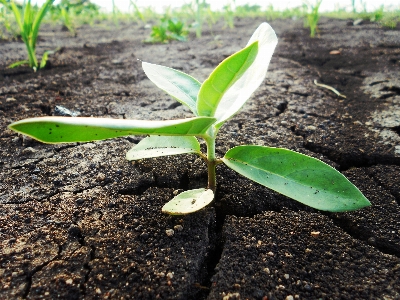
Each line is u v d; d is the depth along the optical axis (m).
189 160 0.12
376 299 0.07
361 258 0.08
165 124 0.06
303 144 0.14
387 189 0.11
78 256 0.08
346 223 0.09
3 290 0.07
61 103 0.18
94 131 0.06
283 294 0.07
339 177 0.08
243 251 0.08
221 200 0.10
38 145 0.13
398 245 0.09
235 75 0.07
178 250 0.08
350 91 0.20
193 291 0.08
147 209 0.10
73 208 0.10
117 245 0.08
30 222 0.09
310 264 0.08
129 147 0.13
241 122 0.16
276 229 0.09
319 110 0.17
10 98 0.18
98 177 0.11
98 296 0.07
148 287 0.07
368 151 0.13
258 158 0.09
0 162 0.12
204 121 0.07
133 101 0.19
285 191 0.08
